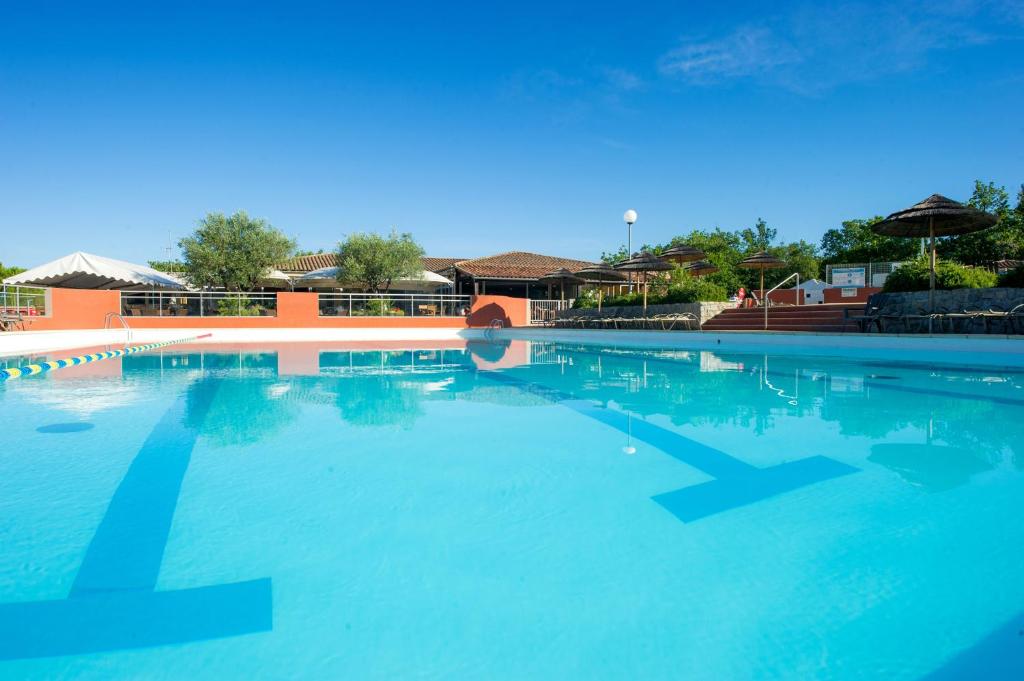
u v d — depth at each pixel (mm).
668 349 14008
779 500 2816
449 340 20250
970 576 1996
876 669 1495
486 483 3123
